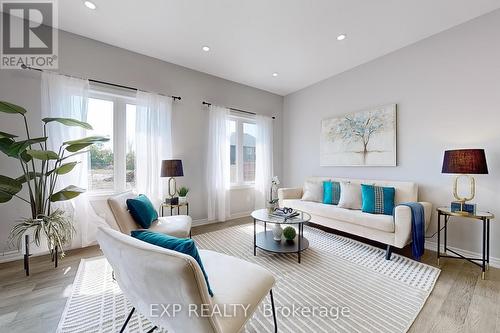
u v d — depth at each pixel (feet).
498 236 7.44
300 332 4.48
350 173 11.97
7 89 7.66
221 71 12.21
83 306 5.26
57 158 6.81
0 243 7.57
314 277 6.68
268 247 8.17
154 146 10.39
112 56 9.58
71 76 8.58
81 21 8.00
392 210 8.92
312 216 10.85
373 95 10.91
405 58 9.71
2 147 6.21
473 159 6.82
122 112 10.02
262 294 3.89
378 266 7.39
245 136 14.70
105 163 9.63
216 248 8.93
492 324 4.71
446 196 8.60
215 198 12.70
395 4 7.14
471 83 7.97
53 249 7.08
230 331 3.06
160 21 7.97
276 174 15.83
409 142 9.64
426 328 4.60
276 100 15.85
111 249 3.16
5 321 4.76
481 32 7.73
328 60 10.93
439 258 7.97
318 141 13.73
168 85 11.16
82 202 8.71
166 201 10.37
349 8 7.30
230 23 8.06
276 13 7.52
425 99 9.14
